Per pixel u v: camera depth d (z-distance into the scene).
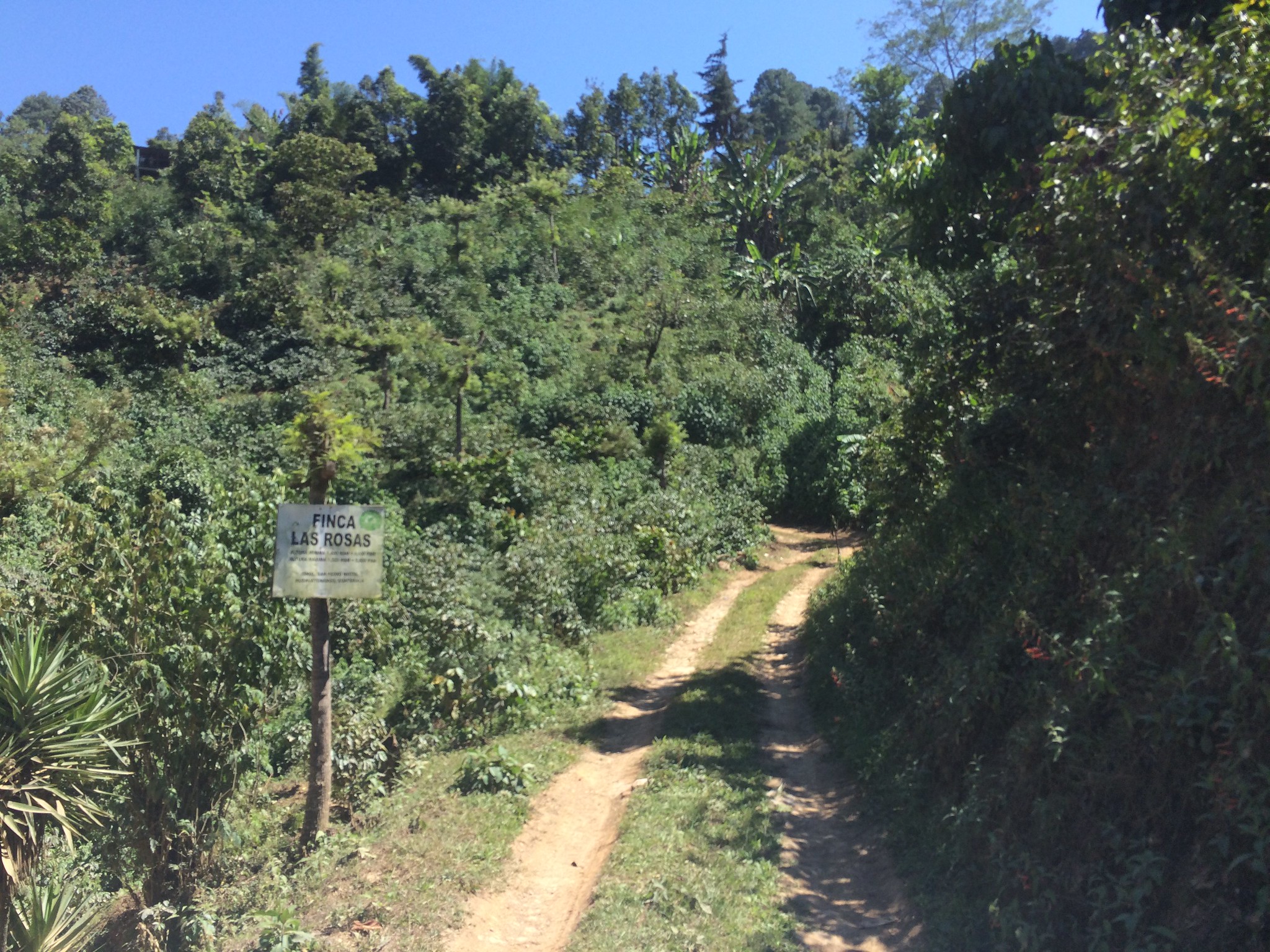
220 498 7.48
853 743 8.02
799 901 5.54
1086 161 6.82
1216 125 5.53
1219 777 4.01
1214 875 4.06
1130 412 6.25
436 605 11.05
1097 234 6.15
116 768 6.29
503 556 13.66
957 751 6.07
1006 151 9.14
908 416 9.62
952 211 10.09
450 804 6.95
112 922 6.52
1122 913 4.24
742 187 42.50
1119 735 4.64
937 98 42.12
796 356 32.94
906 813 6.24
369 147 51.56
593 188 50.41
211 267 38.19
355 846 6.30
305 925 5.29
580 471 20.33
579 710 9.81
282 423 24.20
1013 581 6.72
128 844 6.36
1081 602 5.57
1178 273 5.61
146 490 16.30
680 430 23.92
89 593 6.36
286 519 6.26
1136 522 5.43
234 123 56.00
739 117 56.12
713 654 12.66
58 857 6.84
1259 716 3.97
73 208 41.19
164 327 29.16
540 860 6.30
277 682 6.98
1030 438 7.57
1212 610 4.36
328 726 6.67
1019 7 37.72
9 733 5.42
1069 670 4.97
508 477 18.97
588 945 4.92
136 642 6.32
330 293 32.69
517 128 55.72
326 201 40.12
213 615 6.47
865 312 34.72
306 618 7.12
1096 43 7.63
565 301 36.12
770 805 6.92
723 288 37.88
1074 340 6.79
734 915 5.24
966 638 7.34
